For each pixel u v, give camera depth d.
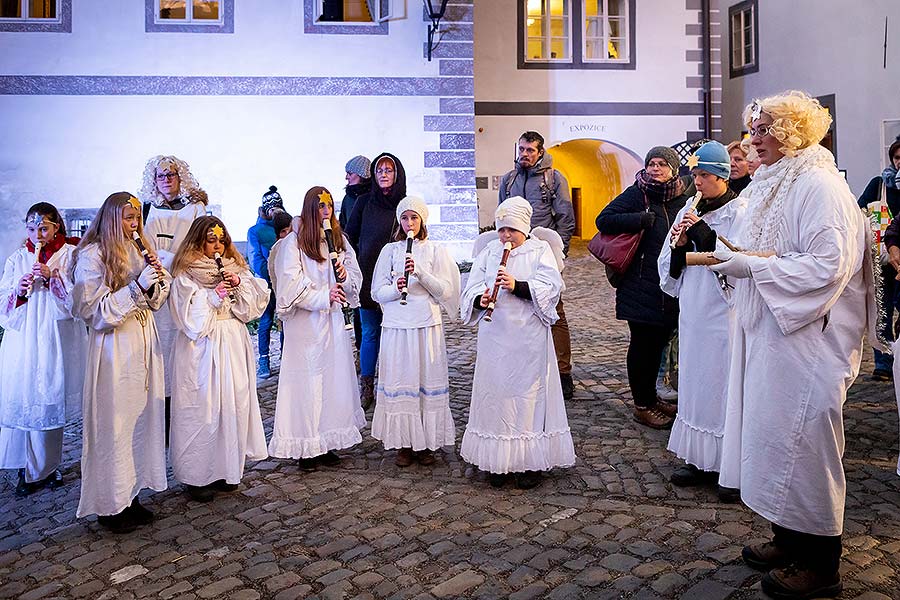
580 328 9.95
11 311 5.02
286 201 14.18
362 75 14.26
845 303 3.32
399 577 3.76
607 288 13.23
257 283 5.04
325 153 14.23
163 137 13.83
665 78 17.91
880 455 5.13
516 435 4.75
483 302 4.65
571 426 5.96
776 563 3.59
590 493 4.72
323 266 5.24
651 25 17.78
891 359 6.86
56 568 4.01
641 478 4.92
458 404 6.79
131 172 13.77
